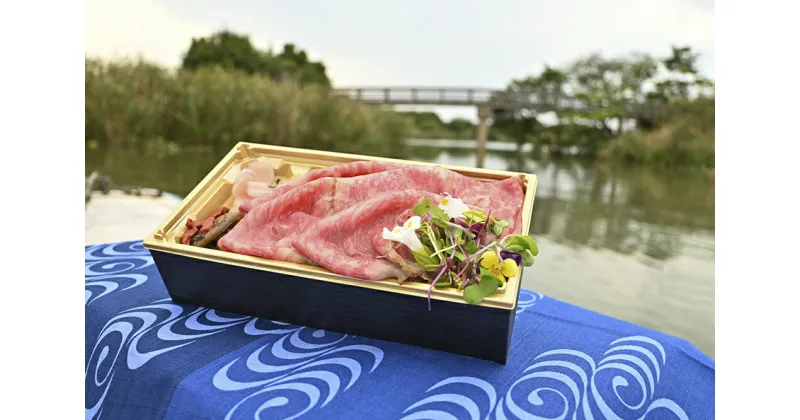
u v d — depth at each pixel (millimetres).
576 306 390
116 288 372
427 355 285
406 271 264
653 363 308
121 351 296
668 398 293
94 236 840
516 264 260
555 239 1865
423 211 273
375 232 287
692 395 300
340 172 335
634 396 281
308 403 246
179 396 256
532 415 248
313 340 297
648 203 2164
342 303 288
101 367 300
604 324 354
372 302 279
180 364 273
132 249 474
